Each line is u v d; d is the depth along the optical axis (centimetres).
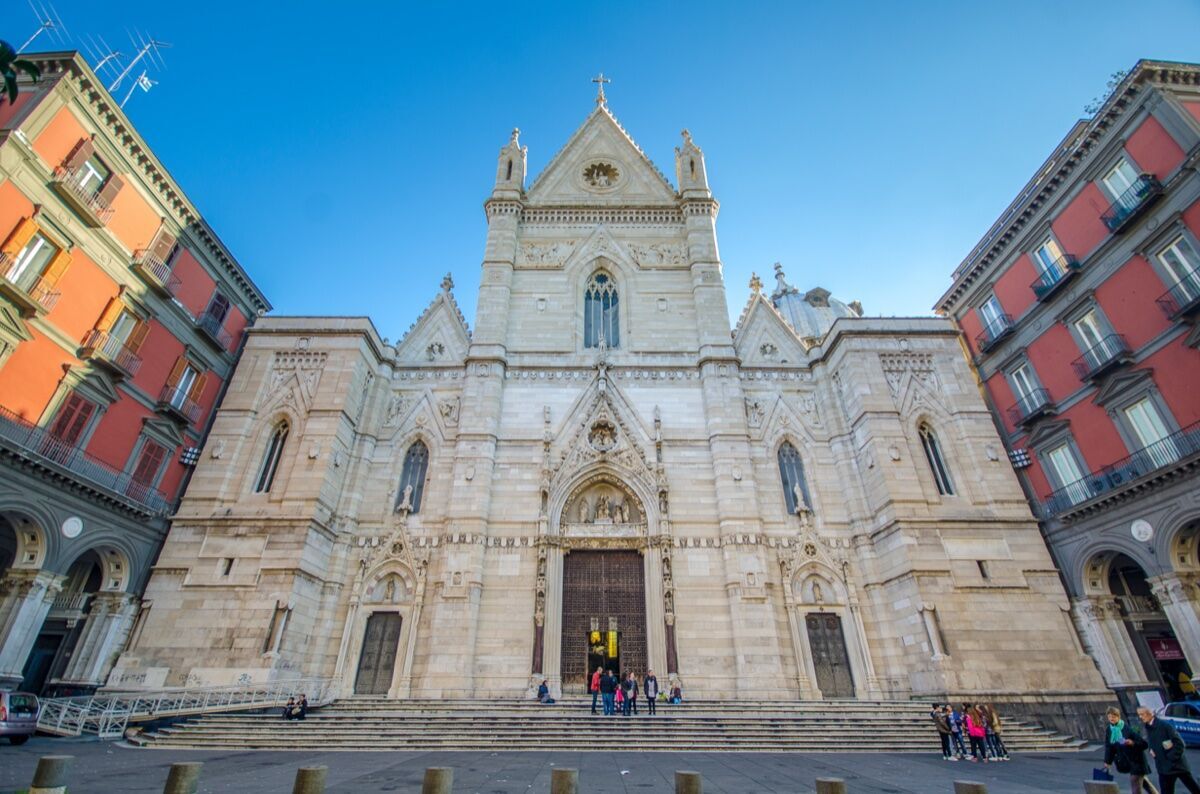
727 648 2720
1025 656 2477
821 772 1494
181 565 2636
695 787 800
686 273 3909
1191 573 2250
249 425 3059
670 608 2786
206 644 2456
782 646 2736
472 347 3459
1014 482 2917
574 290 3819
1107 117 2647
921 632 2548
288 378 3209
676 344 3638
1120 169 2641
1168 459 2353
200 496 2844
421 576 2855
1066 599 2616
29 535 2233
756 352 3669
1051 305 2936
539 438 3238
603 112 4659
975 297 3456
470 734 1986
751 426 3341
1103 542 2555
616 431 3266
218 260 3234
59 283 2372
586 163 4434
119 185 2631
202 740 1911
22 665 2119
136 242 2742
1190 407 2302
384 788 1170
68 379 2391
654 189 4322
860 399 3134
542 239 4025
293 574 2592
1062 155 2925
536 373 3469
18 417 2209
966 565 2658
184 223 2997
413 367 3516
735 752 1897
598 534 2994
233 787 1164
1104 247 2662
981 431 3066
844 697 2681
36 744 1797
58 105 2344
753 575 2811
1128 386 2522
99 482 2459
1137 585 2833
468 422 3203
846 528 3058
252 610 2525
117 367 2545
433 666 2583
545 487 3042
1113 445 2598
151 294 2792
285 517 2727
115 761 1497
